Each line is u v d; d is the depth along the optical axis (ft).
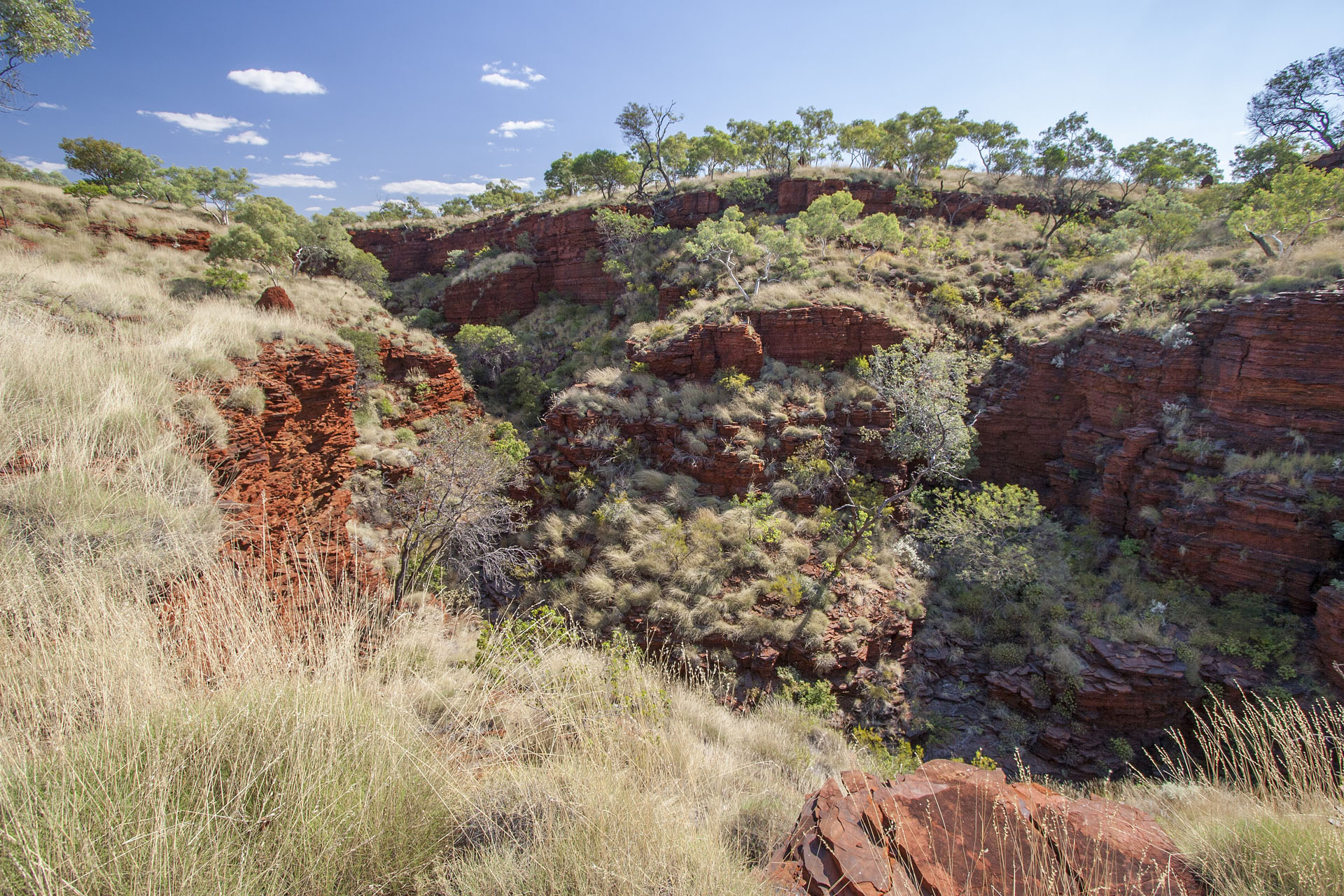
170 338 35.81
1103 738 46.34
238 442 32.55
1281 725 14.14
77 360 24.99
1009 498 61.57
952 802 11.17
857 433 70.95
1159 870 9.94
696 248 97.25
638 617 52.44
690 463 67.87
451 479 49.19
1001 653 53.11
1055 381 75.41
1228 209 93.56
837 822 10.44
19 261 45.03
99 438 20.49
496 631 19.24
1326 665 43.32
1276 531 49.26
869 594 56.39
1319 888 9.36
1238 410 55.36
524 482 69.51
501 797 10.98
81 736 9.08
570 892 8.29
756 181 129.70
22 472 17.16
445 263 159.84
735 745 20.40
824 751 25.94
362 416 71.72
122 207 83.10
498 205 208.95
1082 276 90.33
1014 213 123.75
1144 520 59.21
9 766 8.17
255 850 7.93
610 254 126.82
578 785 10.70
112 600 11.89
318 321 72.38
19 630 10.67
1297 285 55.72
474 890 8.36
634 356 83.10
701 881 8.52
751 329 77.46
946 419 63.41
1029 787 12.21
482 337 105.81
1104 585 57.31
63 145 114.01
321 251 111.96
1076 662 48.85
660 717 17.76
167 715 9.67
